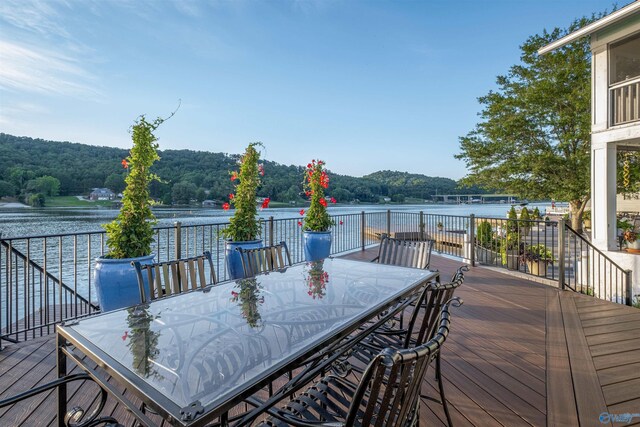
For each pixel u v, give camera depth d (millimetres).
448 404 2074
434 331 1406
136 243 3412
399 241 3572
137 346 1301
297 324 1537
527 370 2486
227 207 4875
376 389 891
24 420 1890
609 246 6477
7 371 2480
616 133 6344
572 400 2094
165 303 1842
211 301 1877
